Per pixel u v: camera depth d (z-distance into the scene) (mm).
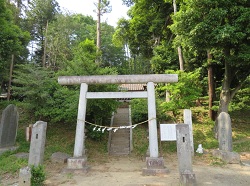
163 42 19562
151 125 7871
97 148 11172
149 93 8211
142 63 33656
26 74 11133
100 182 6359
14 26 12969
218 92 16047
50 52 24859
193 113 15648
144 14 20312
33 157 6590
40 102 11195
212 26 9828
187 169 5984
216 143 11320
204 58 15352
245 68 11695
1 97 20062
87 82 8609
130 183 6203
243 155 9828
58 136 11852
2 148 9141
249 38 9555
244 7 10078
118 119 15750
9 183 6105
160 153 10648
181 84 11836
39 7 27234
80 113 8273
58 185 6094
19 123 12883
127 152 10891
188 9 10688
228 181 6293
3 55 11328
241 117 15539
